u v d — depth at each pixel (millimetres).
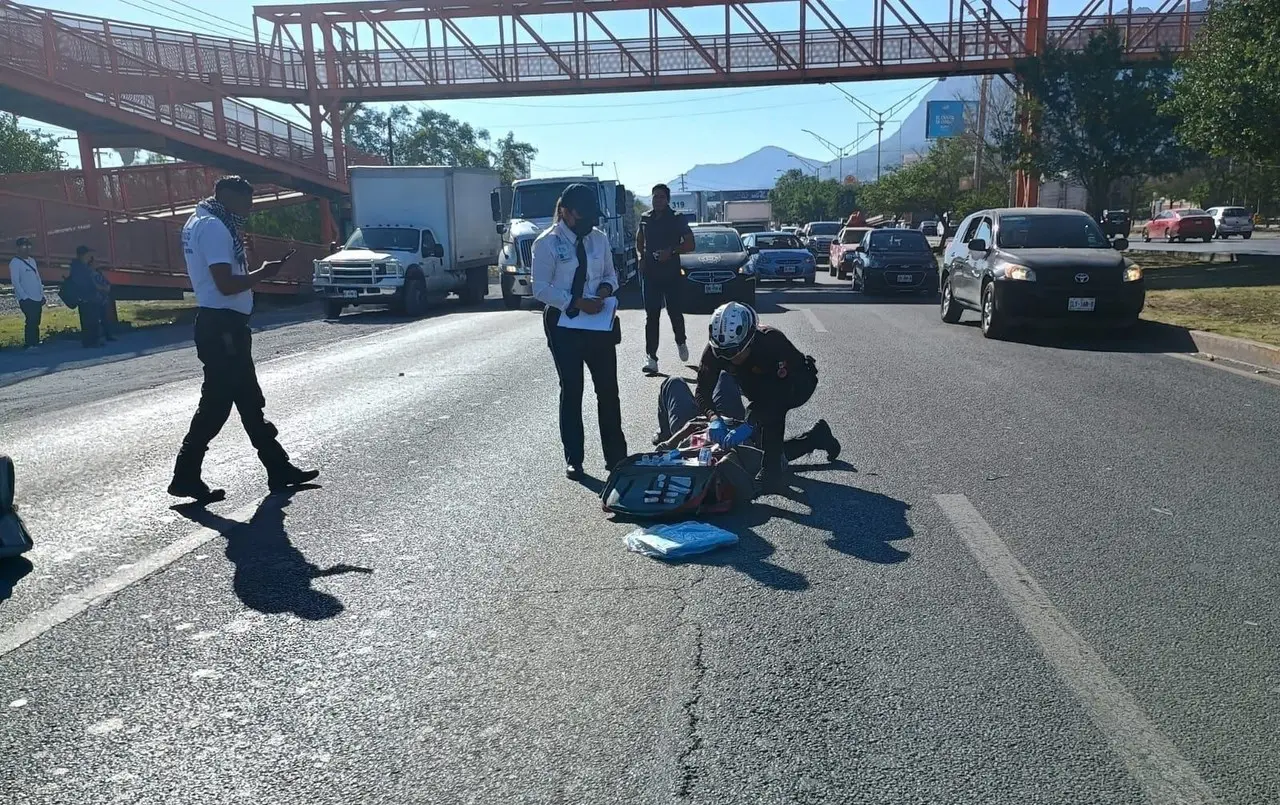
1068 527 5398
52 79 21859
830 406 8914
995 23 28172
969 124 56469
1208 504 5785
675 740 3297
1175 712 3426
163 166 28922
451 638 4129
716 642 4027
